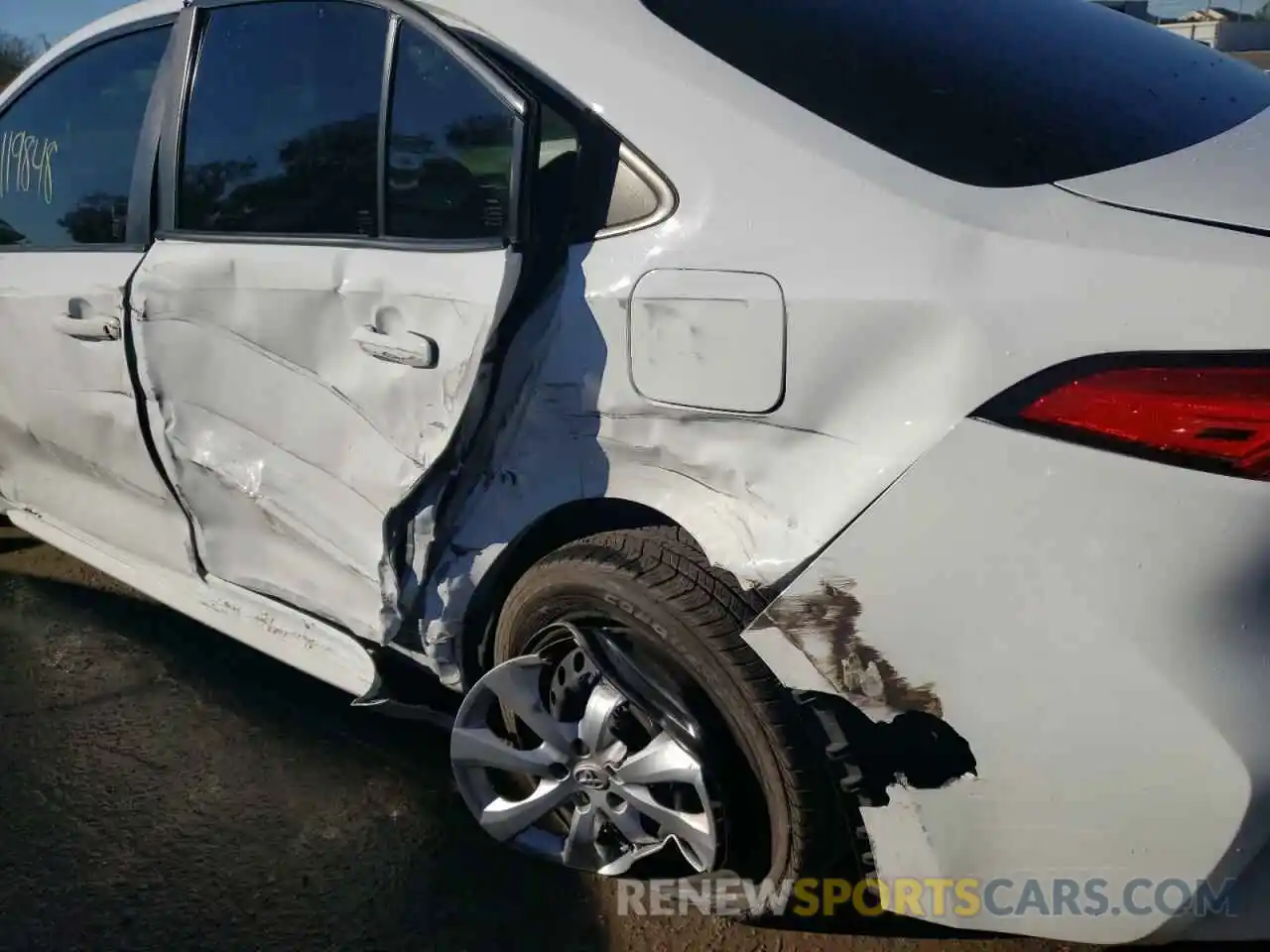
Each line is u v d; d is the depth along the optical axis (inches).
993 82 78.4
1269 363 58.7
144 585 125.3
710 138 75.4
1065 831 64.8
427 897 94.3
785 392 69.7
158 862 98.7
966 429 64.1
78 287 113.2
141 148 111.2
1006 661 63.9
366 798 106.5
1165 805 61.2
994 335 63.7
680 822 80.2
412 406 86.0
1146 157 72.3
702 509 75.2
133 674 128.7
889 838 71.5
